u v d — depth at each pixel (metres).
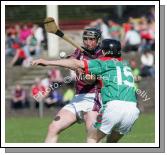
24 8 76.62
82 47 22.62
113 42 20.86
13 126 42.09
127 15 71.62
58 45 63.94
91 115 21.80
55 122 21.67
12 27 66.81
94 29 22.39
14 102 56.41
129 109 20.20
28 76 61.66
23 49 63.59
